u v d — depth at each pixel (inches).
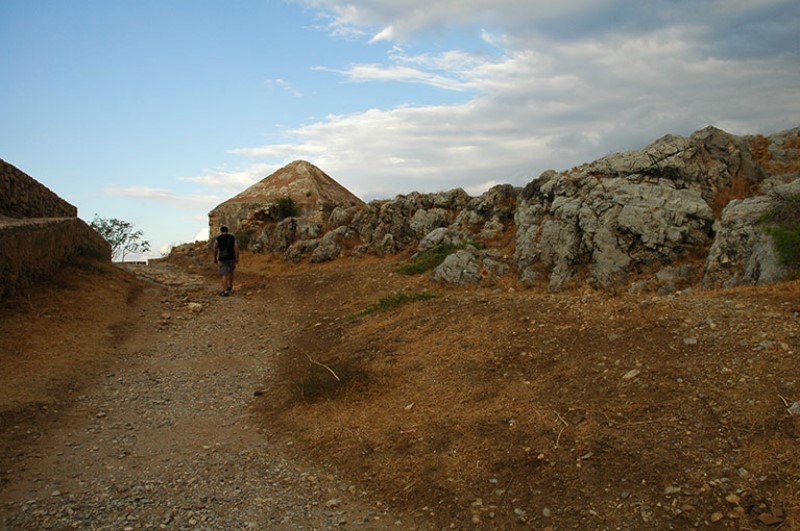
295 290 586.6
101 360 359.9
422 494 197.3
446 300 407.2
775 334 241.9
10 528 178.2
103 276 562.3
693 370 233.8
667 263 414.9
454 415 244.1
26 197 564.1
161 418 281.3
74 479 213.2
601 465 194.7
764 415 198.4
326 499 200.8
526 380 262.8
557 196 504.1
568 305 333.7
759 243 336.5
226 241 599.2
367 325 399.9
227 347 411.5
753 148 522.6
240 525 184.1
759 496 169.6
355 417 259.0
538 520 178.4
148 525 182.7
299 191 1003.3
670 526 166.6
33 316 399.2
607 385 240.8
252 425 271.9
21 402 276.5
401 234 693.3
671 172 464.8
